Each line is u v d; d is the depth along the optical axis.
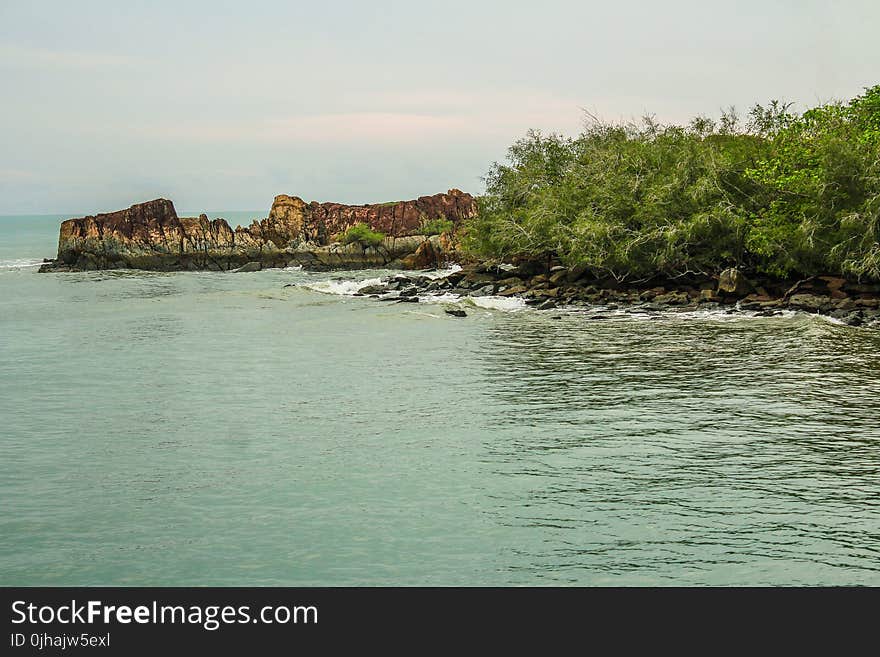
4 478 19.41
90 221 92.12
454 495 17.97
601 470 19.45
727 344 36.84
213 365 33.78
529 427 23.30
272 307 54.53
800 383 28.31
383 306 54.53
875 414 24.03
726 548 15.21
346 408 26.05
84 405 26.80
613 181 61.38
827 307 45.88
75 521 16.78
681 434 22.30
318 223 100.38
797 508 16.92
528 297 55.88
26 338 41.59
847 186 49.50
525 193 72.00
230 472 19.77
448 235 98.69
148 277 81.88
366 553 15.23
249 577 14.42
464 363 33.53
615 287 57.12
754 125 59.50
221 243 93.81
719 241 53.81
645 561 14.79
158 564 14.90
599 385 28.69
